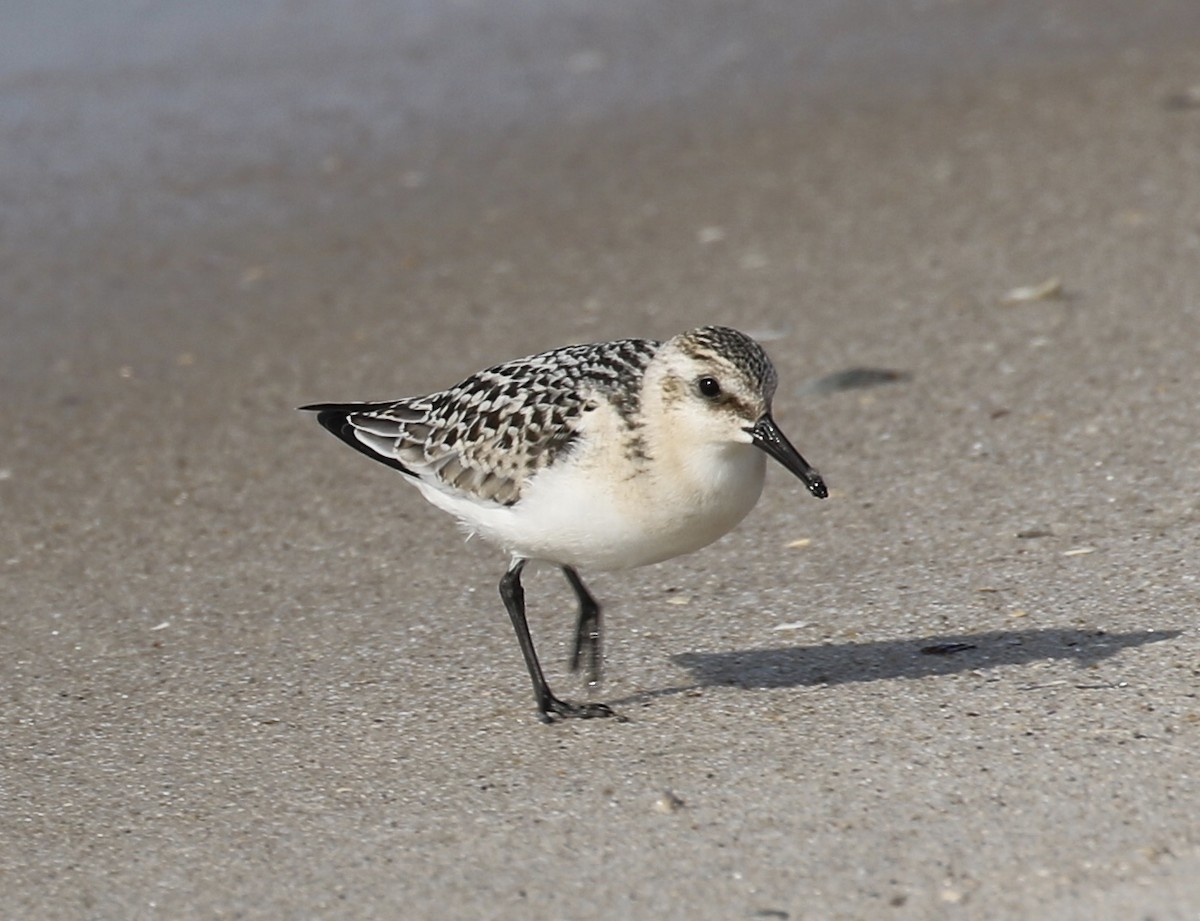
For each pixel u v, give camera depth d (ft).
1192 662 42.27
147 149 96.48
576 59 110.83
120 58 108.06
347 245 86.63
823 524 55.21
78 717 46.01
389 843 37.55
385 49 111.75
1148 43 107.86
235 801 40.40
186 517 60.59
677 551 42.37
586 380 42.29
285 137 98.84
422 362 72.90
